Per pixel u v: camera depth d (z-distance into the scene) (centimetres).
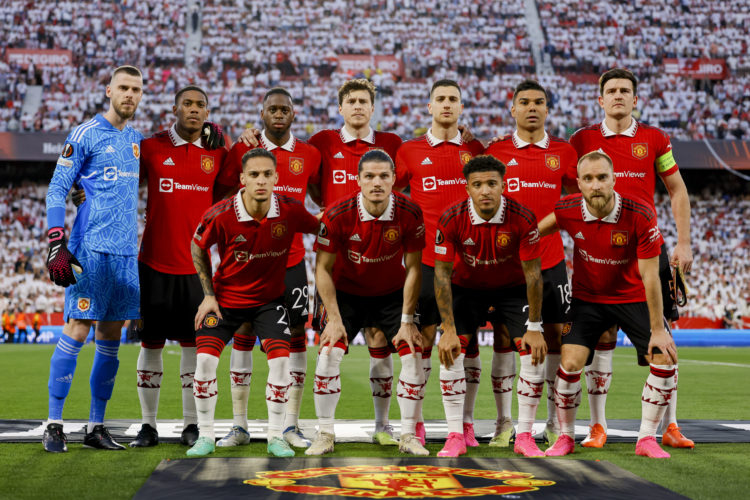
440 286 452
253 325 467
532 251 447
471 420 504
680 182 537
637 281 465
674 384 445
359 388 959
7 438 496
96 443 459
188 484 337
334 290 461
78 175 475
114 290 466
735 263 2497
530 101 517
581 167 445
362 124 548
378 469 376
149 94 2619
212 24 2767
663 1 2855
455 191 526
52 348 1802
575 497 310
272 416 448
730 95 2722
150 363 485
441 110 520
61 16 2695
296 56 2736
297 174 538
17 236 2417
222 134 522
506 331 509
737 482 354
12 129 2508
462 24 2834
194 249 454
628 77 518
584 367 497
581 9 2862
